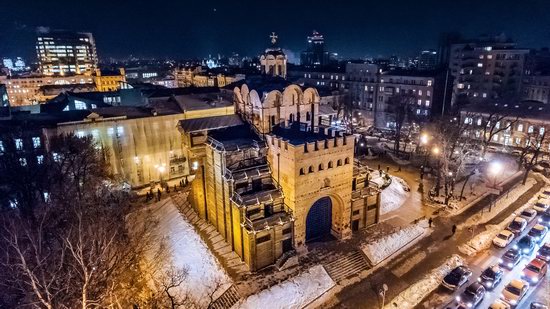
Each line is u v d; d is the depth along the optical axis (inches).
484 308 1485.0
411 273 1697.8
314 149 1691.7
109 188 2237.9
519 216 2169.0
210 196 2018.9
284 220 1689.2
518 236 1998.0
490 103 3902.6
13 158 2170.3
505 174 2822.3
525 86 4421.8
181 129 2097.7
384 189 2448.3
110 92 4190.5
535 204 2308.1
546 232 2004.2
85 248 1413.6
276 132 2025.1
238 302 1489.9
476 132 3555.6
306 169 1694.1
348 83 4687.5
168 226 2102.6
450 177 2529.5
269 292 1535.4
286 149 1689.2
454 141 2581.2
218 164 1833.2
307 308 1507.1
